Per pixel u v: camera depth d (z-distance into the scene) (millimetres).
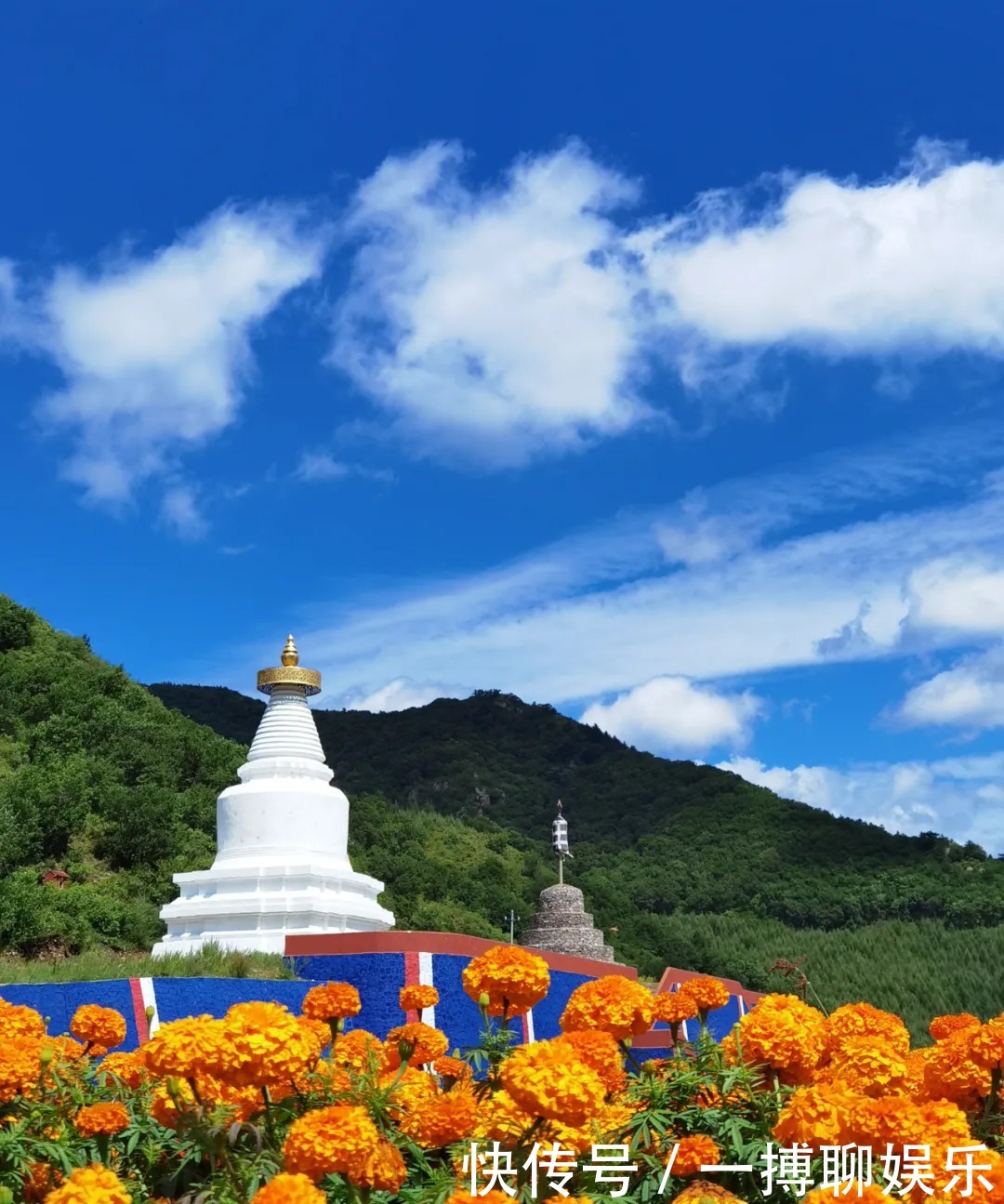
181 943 29562
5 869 43469
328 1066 8805
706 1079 8203
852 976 58906
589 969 29531
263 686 33875
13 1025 8906
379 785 137125
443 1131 7609
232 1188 7062
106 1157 8086
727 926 75875
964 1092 8523
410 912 61375
